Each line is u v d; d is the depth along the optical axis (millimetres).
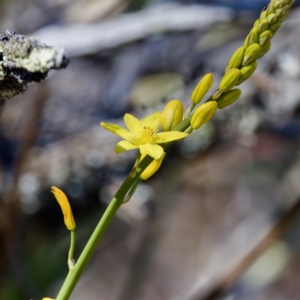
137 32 573
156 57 688
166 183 689
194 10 579
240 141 635
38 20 706
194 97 322
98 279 700
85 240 569
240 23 582
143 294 677
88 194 555
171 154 615
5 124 582
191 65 655
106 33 571
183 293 679
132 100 676
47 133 602
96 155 555
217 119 585
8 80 307
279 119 577
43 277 553
